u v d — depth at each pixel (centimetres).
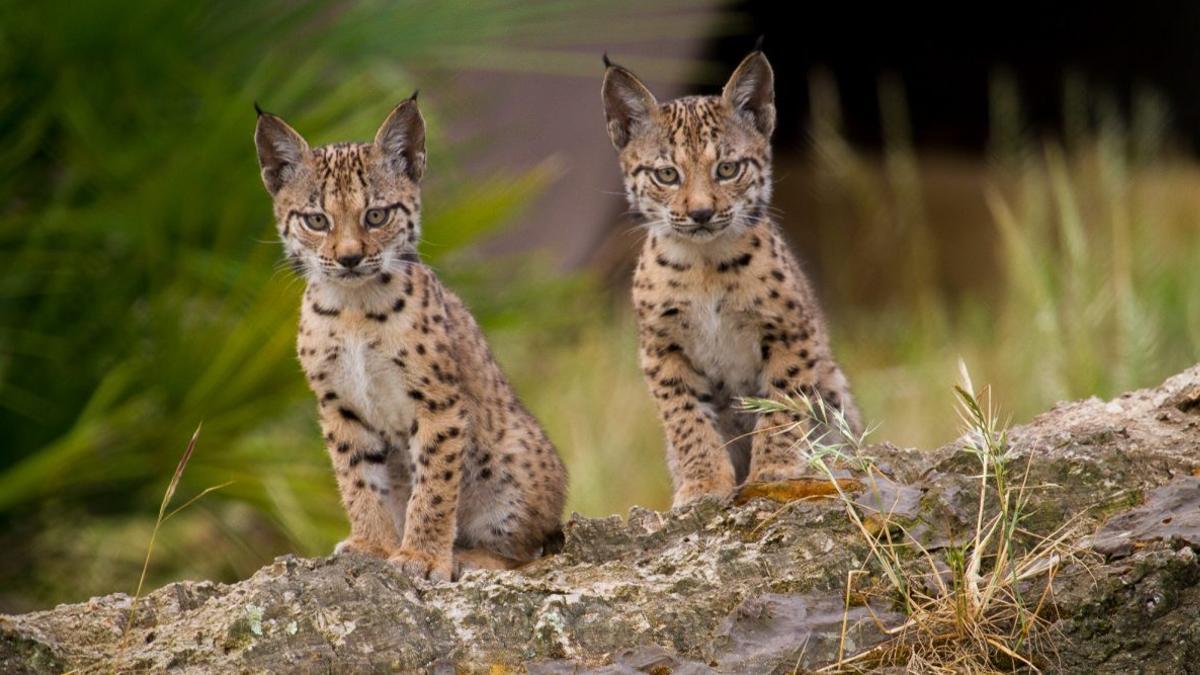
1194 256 1712
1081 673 576
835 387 942
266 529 1270
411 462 812
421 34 1254
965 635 588
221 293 1159
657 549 679
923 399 1480
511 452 838
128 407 1106
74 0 1146
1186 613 584
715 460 888
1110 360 1365
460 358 820
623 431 1443
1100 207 1816
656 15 1738
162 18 1191
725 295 880
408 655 594
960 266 2227
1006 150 2002
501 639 604
